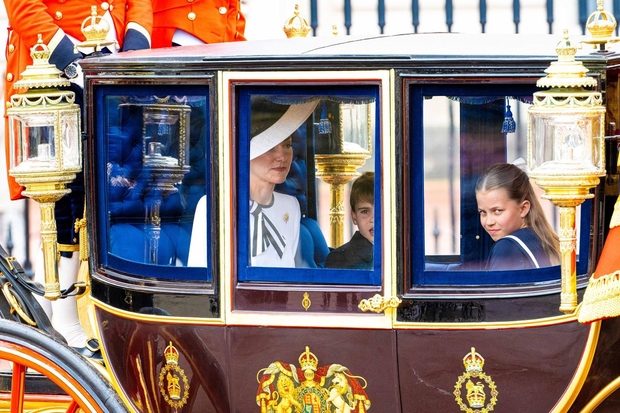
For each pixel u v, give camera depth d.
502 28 27.06
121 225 14.39
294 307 13.52
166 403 14.29
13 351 14.67
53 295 14.52
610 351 13.46
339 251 13.49
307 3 27.08
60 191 14.28
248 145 13.52
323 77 13.14
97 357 15.45
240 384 13.85
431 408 13.58
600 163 12.49
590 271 13.34
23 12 16.81
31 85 14.03
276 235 13.59
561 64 12.38
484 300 13.16
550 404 13.47
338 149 13.35
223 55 13.41
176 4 18.83
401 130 13.04
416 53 13.09
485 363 13.32
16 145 14.25
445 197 13.27
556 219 13.41
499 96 13.09
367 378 13.54
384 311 13.26
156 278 14.08
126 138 14.20
